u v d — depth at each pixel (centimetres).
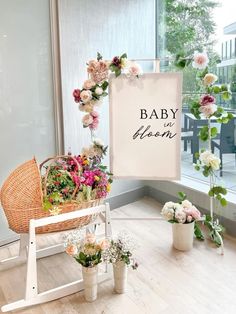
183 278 233
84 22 310
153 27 370
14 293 222
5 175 285
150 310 202
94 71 256
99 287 225
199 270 242
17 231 220
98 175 237
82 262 205
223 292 218
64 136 315
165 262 254
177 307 204
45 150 310
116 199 366
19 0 270
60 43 297
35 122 298
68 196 221
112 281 231
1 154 280
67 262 259
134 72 251
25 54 281
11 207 211
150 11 363
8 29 268
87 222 232
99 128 339
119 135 267
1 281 235
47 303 210
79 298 214
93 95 262
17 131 287
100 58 261
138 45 358
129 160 269
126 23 343
